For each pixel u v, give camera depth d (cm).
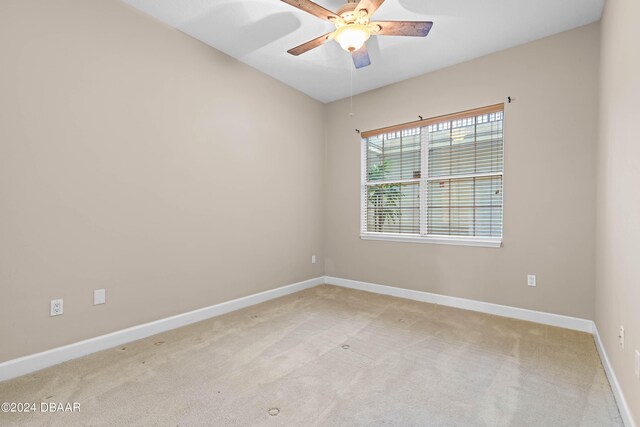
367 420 156
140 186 256
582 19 262
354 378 195
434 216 365
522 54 300
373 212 416
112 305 241
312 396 176
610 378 188
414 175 380
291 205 402
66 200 217
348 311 327
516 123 304
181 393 178
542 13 253
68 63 217
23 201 199
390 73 362
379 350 234
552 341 250
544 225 290
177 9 253
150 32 261
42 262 207
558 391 180
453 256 344
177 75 281
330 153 450
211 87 308
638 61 140
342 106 438
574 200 275
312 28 277
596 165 262
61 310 215
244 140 341
